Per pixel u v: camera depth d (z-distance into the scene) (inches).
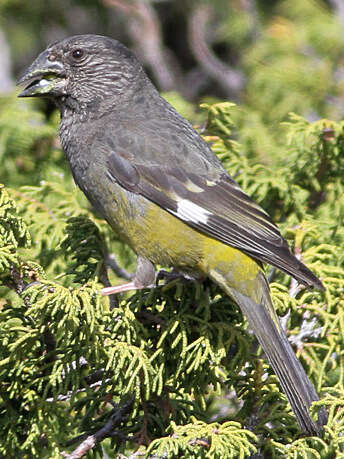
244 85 721.0
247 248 369.7
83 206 499.5
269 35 669.3
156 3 801.6
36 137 534.0
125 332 333.4
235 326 349.1
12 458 334.0
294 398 330.0
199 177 392.5
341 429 312.8
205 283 390.6
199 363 335.6
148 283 384.8
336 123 452.1
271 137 537.0
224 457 301.9
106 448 384.8
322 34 653.3
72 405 331.3
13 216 337.1
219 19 815.1
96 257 379.6
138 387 323.3
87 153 402.6
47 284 317.1
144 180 389.4
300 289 386.9
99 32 788.0
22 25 756.0
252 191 450.3
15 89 550.0
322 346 378.3
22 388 330.0
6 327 337.4
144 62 767.7
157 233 388.2
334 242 447.8
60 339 329.4
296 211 455.8
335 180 468.8
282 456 325.1
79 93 412.5
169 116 414.3
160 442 304.5
